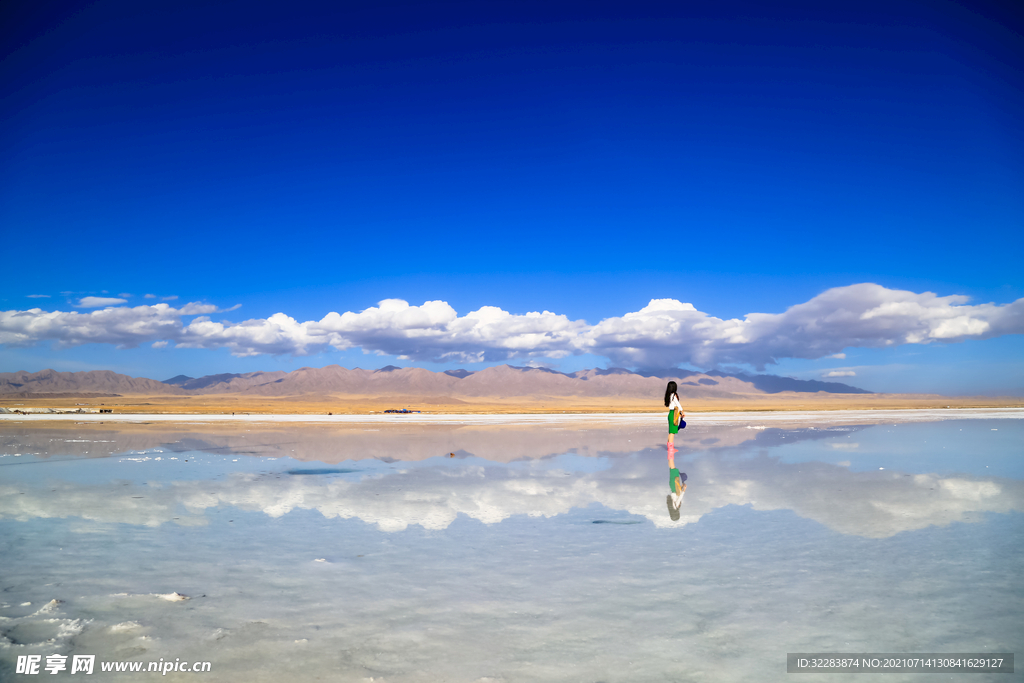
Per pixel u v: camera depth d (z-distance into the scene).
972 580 6.21
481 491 11.98
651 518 9.34
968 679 4.07
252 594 5.94
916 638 4.77
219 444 23.91
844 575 6.42
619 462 16.92
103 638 4.85
